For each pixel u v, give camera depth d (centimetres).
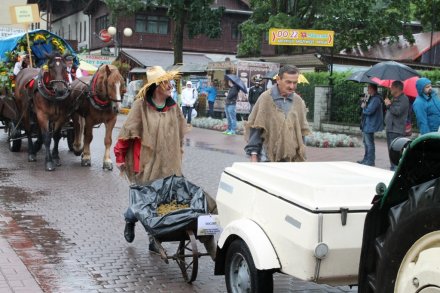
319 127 2539
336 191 417
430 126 1077
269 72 2483
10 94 1426
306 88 2711
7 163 1326
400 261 337
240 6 5194
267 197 453
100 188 1065
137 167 650
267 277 443
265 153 618
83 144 1389
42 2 6056
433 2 3431
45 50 1533
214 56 5153
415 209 325
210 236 581
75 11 5906
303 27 3403
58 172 1220
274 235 441
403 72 1399
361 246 392
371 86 1387
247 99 2558
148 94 643
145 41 4956
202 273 629
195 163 1396
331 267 411
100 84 1212
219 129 2342
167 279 605
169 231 563
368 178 461
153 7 3966
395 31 3406
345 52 3531
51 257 663
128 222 690
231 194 510
